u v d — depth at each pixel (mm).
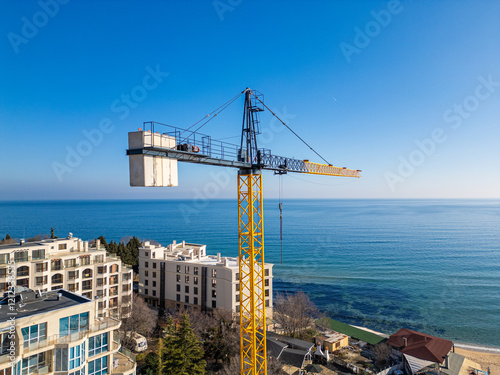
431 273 149750
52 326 32281
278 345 58125
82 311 34750
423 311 101875
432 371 56125
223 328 60656
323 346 66250
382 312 101250
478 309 103500
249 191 47844
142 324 65500
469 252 197375
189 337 48469
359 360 62250
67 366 32031
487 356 71250
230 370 49375
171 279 87562
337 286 129625
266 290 80750
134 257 132625
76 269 67250
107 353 37031
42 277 62594
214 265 81250
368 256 188750
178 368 47031
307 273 150875
